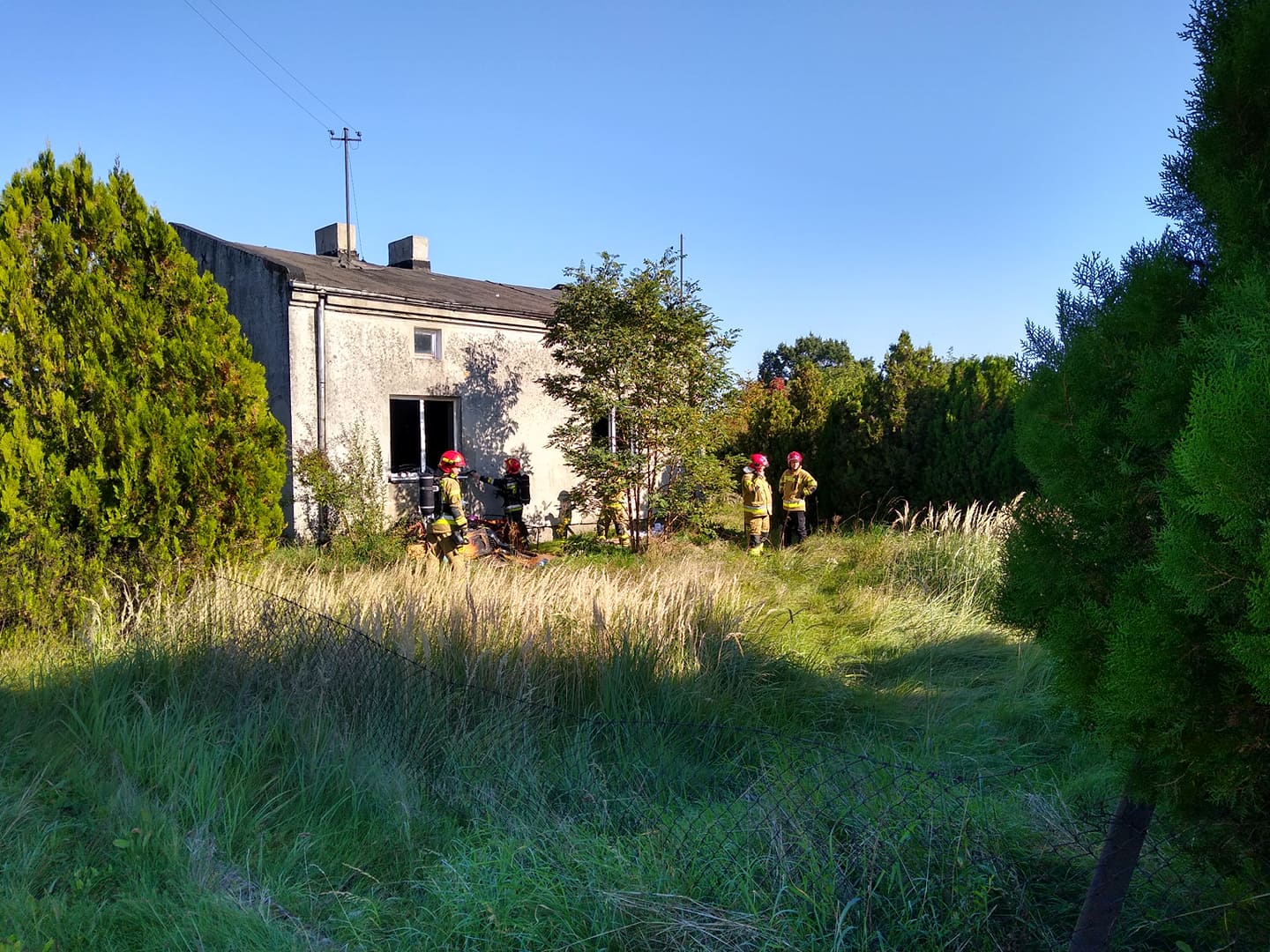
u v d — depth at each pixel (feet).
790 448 47.39
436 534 29.96
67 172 19.88
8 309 19.01
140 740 13.39
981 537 30.58
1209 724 6.20
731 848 9.87
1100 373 7.19
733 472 46.73
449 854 10.99
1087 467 7.16
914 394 41.83
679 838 10.33
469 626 16.56
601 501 40.11
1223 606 5.85
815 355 190.80
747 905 8.91
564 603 18.15
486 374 44.88
